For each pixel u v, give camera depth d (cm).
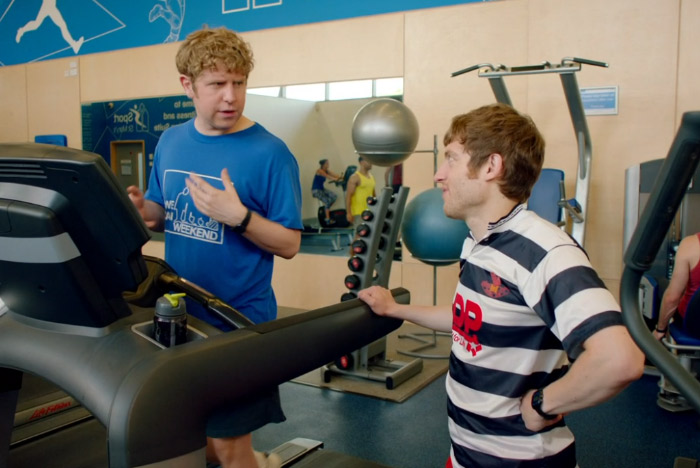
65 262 109
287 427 312
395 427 313
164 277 143
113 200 104
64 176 102
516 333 121
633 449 288
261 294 178
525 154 126
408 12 520
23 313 127
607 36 445
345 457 225
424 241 392
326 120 575
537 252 118
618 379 102
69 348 119
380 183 573
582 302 108
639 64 437
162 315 117
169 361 106
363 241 366
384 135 353
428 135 521
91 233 109
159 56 660
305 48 573
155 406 102
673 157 74
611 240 455
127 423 99
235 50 158
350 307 148
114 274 114
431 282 526
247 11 601
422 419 324
